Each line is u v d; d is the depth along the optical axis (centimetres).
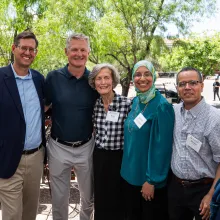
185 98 231
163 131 245
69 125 296
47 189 455
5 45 1145
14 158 270
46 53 1177
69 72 300
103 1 1211
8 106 263
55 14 1108
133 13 1210
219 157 225
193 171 231
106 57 1298
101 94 288
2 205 286
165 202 269
